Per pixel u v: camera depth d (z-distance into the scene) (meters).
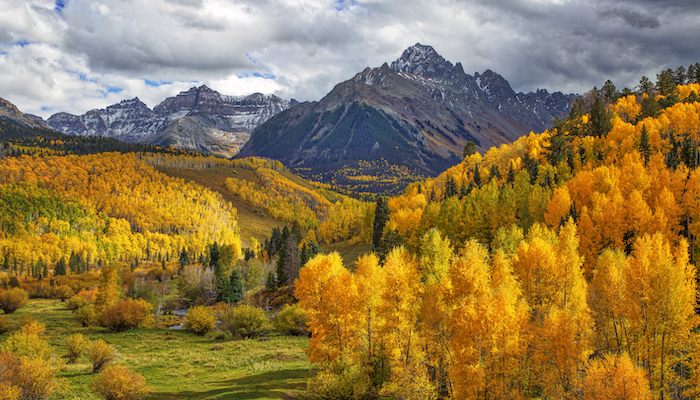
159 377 43.69
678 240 58.91
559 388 28.88
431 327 30.89
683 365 32.66
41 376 31.84
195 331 71.31
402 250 45.34
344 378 33.09
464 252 30.59
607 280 35.38
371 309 36.50
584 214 64.00
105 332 71.75
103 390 32.84
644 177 76.00
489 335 27.31
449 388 31.12
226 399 34.53
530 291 40.66
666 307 31.56
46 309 93.00
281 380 41.22
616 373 26.02
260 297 96.50
